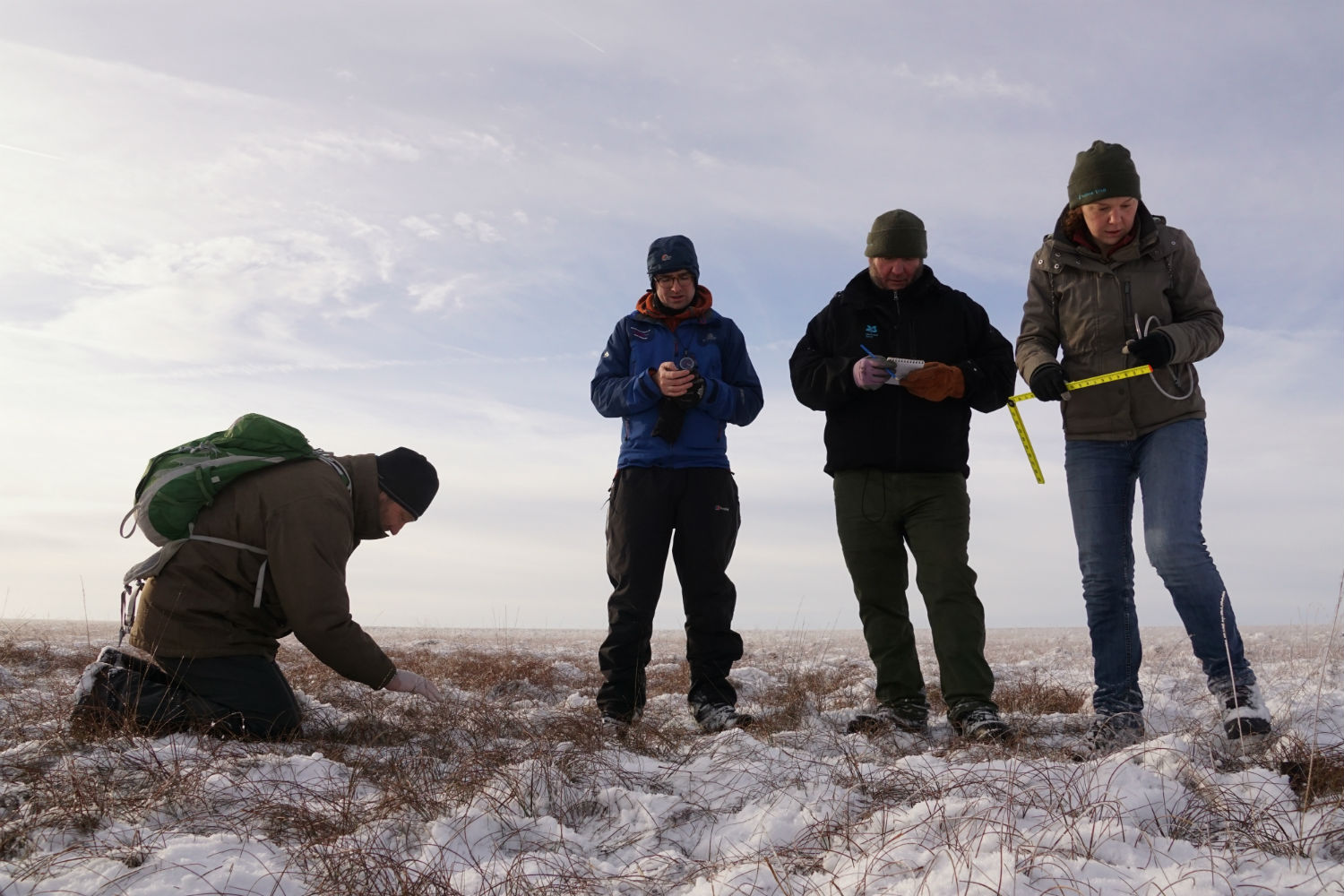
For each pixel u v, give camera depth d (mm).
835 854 2842
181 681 4340
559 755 3781
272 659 4641
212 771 3488
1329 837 2719
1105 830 2770
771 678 7504
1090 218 4523
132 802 3254
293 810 3201
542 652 11938
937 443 4973
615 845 3160
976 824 2818
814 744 4395
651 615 5375
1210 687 4191
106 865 2740
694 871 2877
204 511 4461
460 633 19016
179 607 4371
